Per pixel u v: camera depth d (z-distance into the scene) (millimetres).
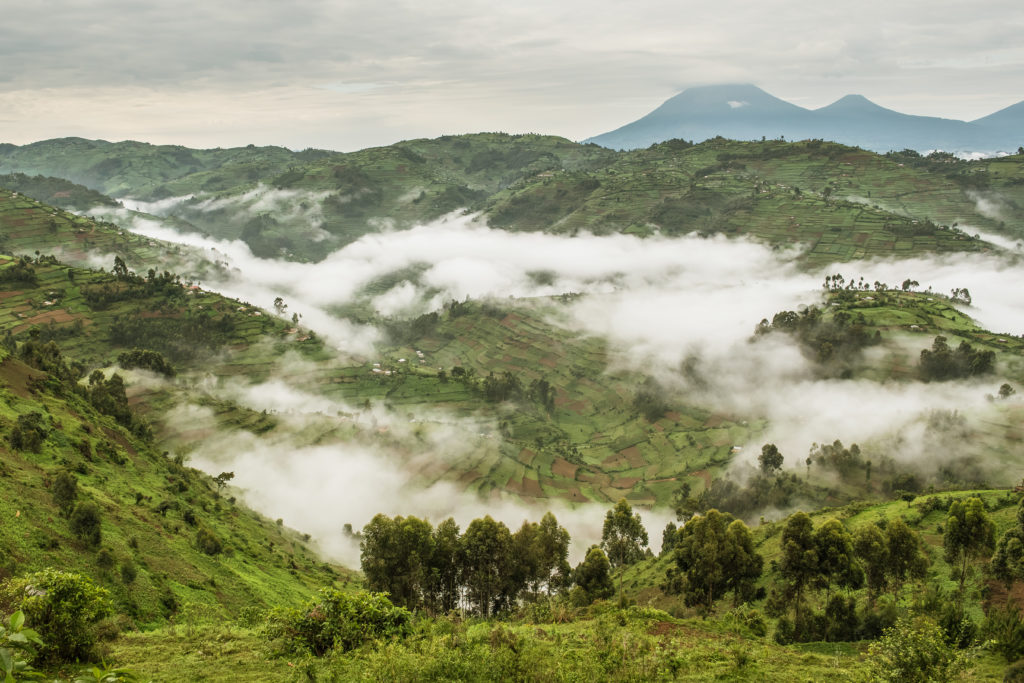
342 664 23750
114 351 191500
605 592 64250
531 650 24516
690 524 65500
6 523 40844
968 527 51062
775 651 30000
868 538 54219
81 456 66812
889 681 22094
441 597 59750
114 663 24281
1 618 22625
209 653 25812
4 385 73438
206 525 67500
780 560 69125
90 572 41125
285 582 63375
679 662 26328
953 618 33000
